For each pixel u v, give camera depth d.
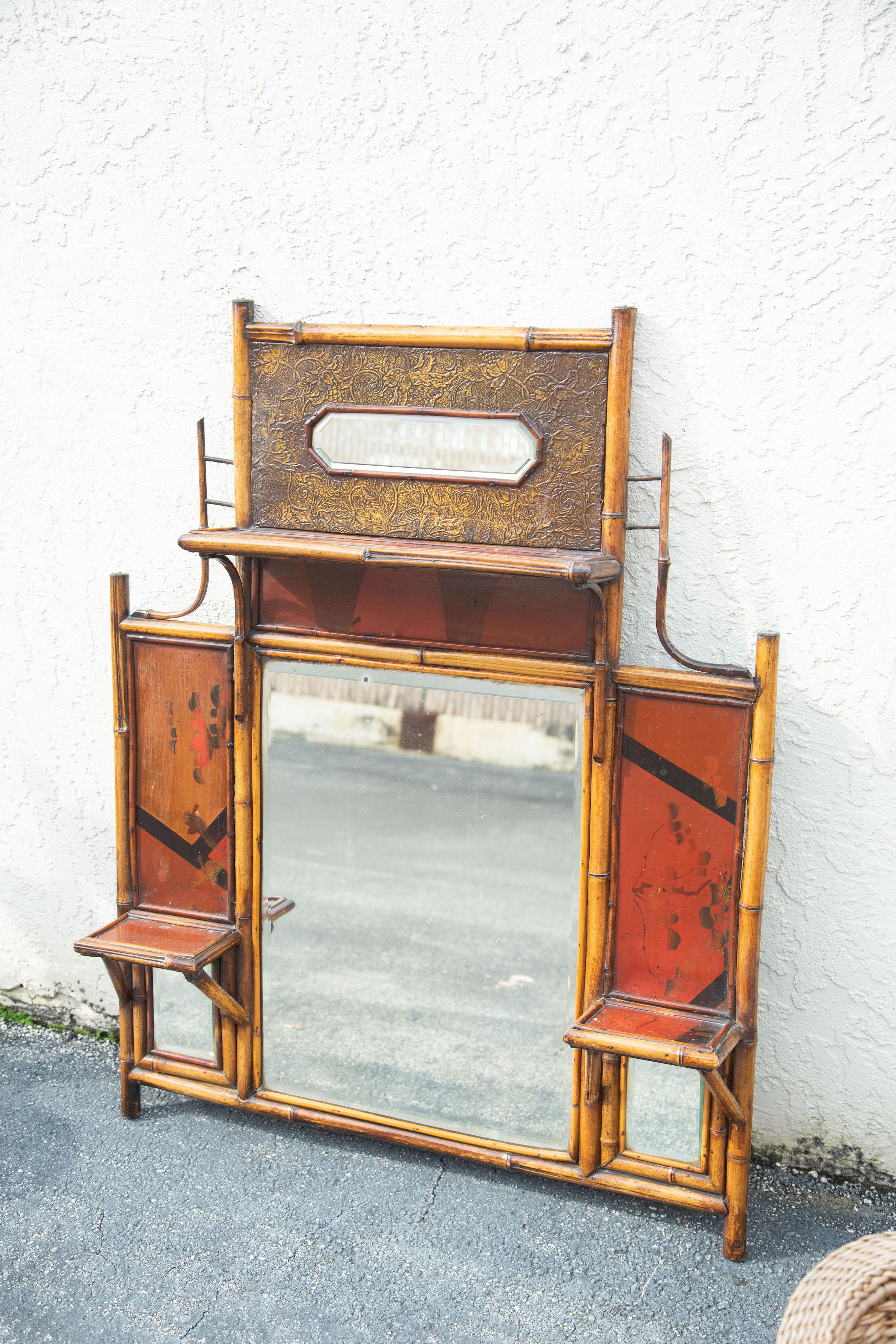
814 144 2.17
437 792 2.60
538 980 2.61
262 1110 2.75
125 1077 2.83
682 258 2.30
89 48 2.63
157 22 2.56
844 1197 2.57
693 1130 2.41
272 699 2.61
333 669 2.55
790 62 2.15
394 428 2.36
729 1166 2.35
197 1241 2.41
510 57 2.31
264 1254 2.37
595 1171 2.49
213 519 2.79
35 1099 2.92
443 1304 2.25
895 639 2.34
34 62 2.68
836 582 2.35
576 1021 2.46
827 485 2.31
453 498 2.34
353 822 2.69
